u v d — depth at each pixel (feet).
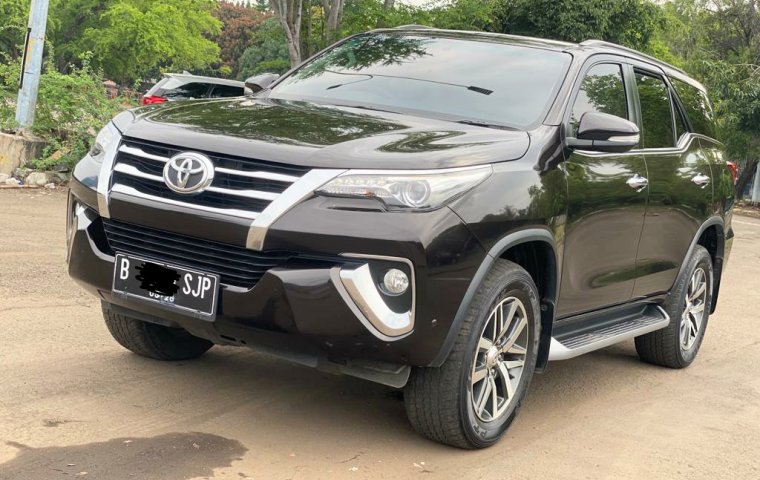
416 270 11.34
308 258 11.40
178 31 132.36
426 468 12.29
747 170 97.30
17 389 13.60
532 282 13.42
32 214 30.81
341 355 11.74
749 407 17.44
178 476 11.02
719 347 22.72
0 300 18.86
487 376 13.11
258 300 11.46
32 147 39.01
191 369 15.67
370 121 13.57
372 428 13.67
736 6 99.40
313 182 11.41
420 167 11.66
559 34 76.95
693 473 13.42
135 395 13.93
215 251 11.77
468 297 11.99
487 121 14.48
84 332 17.20
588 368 19.49
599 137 14.20
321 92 15.76
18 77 41.78
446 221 11.56
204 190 11.75
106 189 12.42
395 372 12.07
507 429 13.70
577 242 14.55
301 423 13.57
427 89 15.33
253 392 14.79
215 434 12.67
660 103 18.72
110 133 13.15
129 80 151.53
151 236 12.19
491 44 16.63
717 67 90.38
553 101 14.92
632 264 16.88
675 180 18.04
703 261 20.11
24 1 117.19
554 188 13.61
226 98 15.70
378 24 58.03
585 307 15.83
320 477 11.54
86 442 11.83
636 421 15.80
